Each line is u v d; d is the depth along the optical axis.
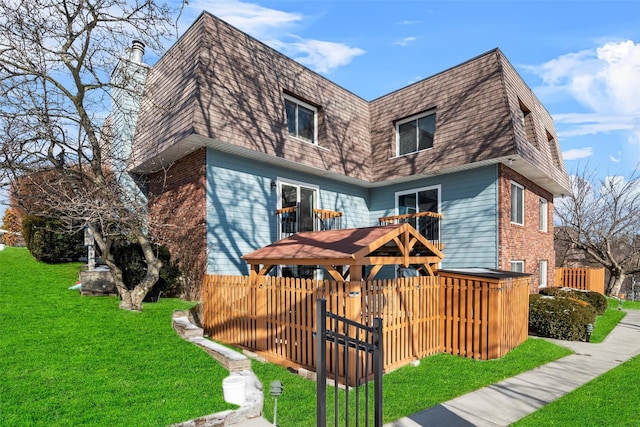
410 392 5.24
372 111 14.04
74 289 9.15
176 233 9.93
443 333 7.42
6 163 7.43
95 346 5.80
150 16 7.98
